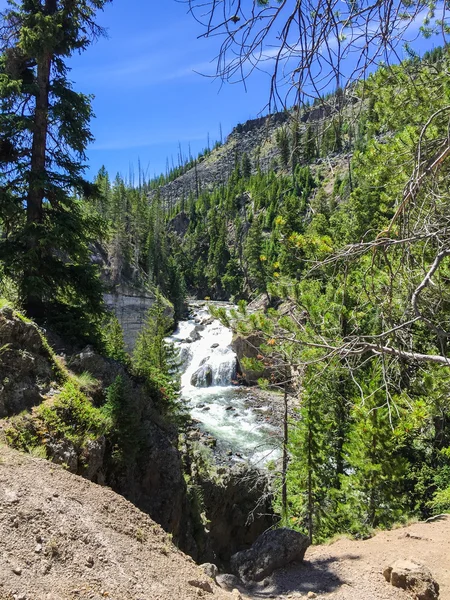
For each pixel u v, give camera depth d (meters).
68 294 14.63
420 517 13.80
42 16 12.09
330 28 2.23
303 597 6.80
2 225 14.20
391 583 7.02
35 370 10.06
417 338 7.48
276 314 7.38
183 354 43.34
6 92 12.14
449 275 6.54
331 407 14.98
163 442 12.76
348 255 4.59
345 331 7.06
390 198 9.16
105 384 11.90
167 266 68.25
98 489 6.84
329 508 14.92
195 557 13.12
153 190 169.88
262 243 60.38
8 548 4.51
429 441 13.63
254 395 35.50
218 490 17.97
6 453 6.85
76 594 4.21
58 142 14.00
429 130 7.65
